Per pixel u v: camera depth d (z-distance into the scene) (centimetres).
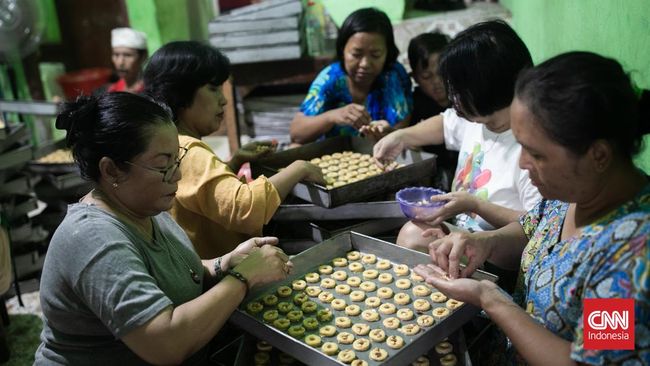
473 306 138
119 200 136
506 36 149
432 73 276
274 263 142
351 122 252
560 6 253
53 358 139
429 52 273
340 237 181
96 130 127
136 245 135
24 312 303
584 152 99
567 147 99
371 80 272
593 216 110
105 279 122
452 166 269
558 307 110
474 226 190
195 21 558
